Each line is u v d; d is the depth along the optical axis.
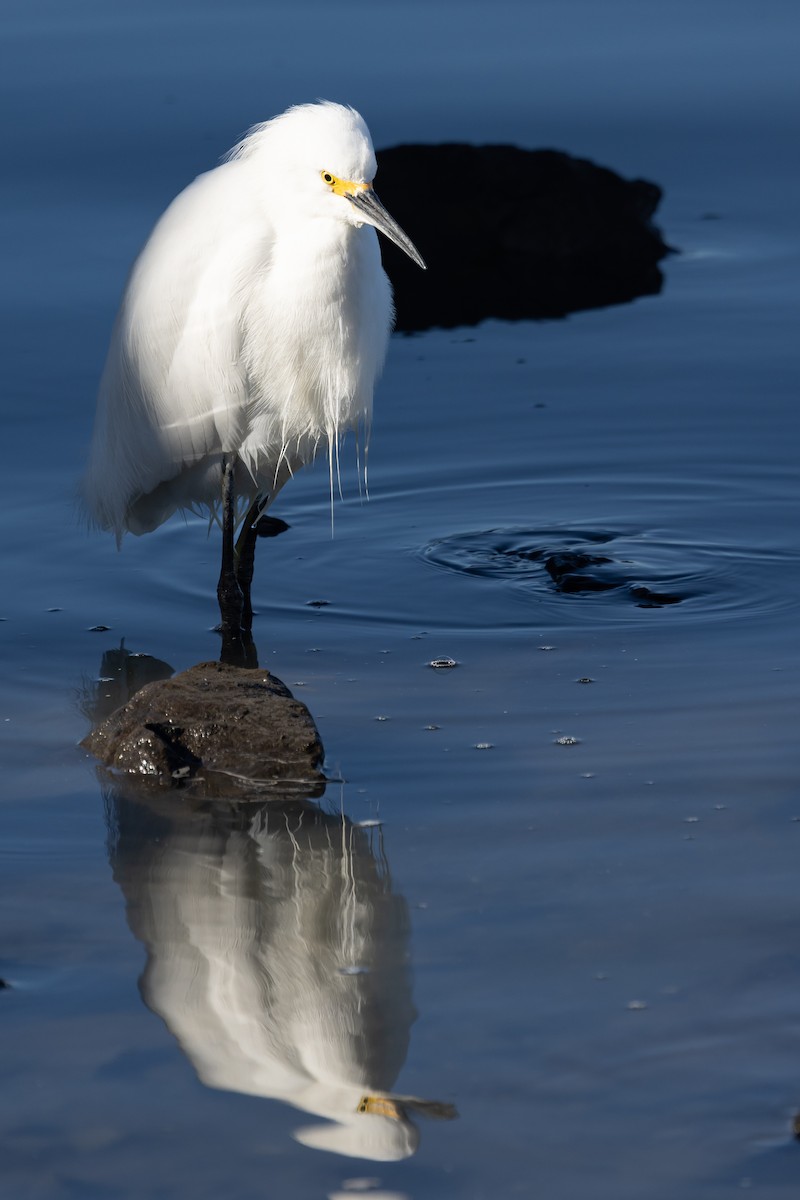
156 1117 5.50
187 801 8.03
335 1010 6.11
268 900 7.02
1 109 23.22
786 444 13.46
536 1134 5.32
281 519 12.45
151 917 6.88
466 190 20.58
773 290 17.86
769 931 6.49
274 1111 5.52
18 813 7.92
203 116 22.83
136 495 11.83
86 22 27.41
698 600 10.66
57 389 14.77
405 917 6.75
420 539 11.89
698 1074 5.57
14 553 11.73
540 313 17.69
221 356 11.02
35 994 6.27
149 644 10.23
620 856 7.20
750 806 7.66
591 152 22.19
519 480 12.92
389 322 11.83
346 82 24.52
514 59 25.81
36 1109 5.54
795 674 9.38
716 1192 5.02
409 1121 5.41
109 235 18.95
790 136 22.70
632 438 13.73
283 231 10.80
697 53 25.95
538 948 6.44
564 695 9.18
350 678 9.55
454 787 8.03
